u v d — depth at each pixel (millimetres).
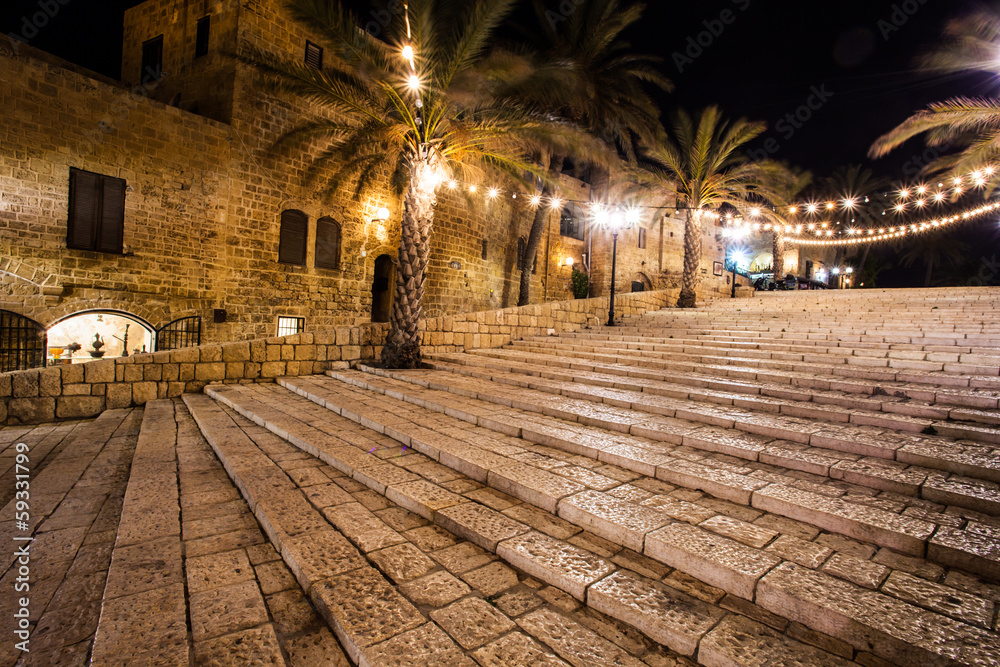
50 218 10734
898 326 8375
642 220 27719
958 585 2352
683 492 3533
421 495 3602
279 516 3338
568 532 3102
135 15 16250
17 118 10281
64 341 13633
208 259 13195
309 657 2150
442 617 2314
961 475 3396
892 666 1954
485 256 21406
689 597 2434
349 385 8539
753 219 21672
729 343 8672
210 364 8789
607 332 12281
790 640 2117
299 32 15102
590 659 2090
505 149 11227
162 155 12336
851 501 3145
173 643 2123
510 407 6137
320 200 15555
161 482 4203
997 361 5719
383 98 10297
